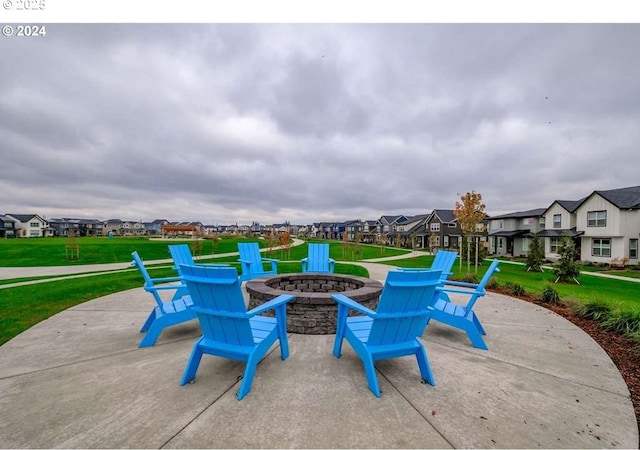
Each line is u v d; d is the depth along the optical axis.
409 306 2.75
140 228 103.81
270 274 7.49
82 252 26.86
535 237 20.95
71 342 3.85
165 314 3.83
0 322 4.77
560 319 5.18
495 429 2.12
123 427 2.09
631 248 22.34
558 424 2.20
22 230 72.12
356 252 32.41
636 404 2.50
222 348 2.72
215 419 2.19
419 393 2.63
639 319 4.36
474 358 3.47
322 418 2.22
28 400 2.45
